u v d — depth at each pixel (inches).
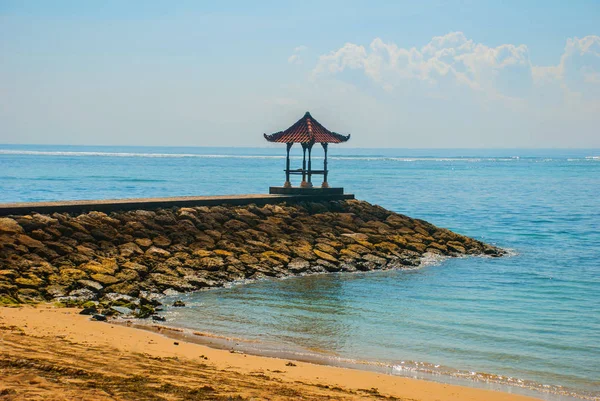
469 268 1359.5
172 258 1186.6
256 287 1129.4
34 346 626.2
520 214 2444.6
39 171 5034.5
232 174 5177.2
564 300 1098.7
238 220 1417.3
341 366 729.0
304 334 862.5
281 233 1411.2
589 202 2974.9
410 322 940.0
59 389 491.5
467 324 936.9
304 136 1644.9
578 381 716.0
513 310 1024.9
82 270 1058.1
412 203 2859.3
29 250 1101.1
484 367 755.4
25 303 903.7
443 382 692.1
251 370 645.9
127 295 1011.3
